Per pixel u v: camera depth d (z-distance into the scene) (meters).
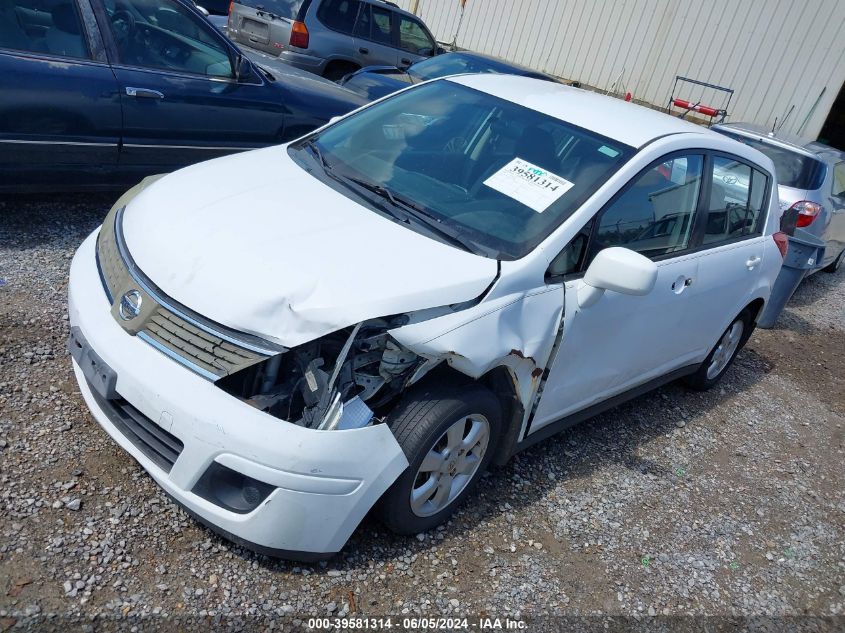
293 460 2.42
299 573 2.72
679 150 3.73
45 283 4.14
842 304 8.54
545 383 3.23
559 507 3.52
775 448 4.80
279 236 2.81
